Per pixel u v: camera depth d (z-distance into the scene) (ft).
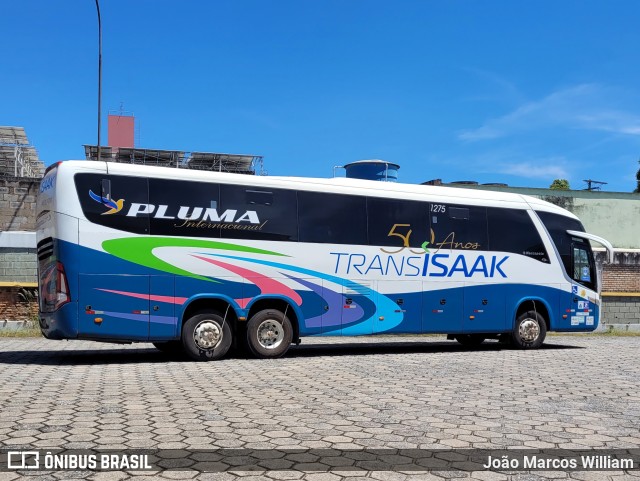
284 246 41.81
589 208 90.79
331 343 58.70
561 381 32.07
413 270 46.24
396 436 19.42
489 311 49.21
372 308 44.42
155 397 25.59
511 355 46.09
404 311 45.62
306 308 42.27
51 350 47.73
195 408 23.34
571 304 53.57
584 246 55.26
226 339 40.19
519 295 50.83
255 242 40.91
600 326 77.77
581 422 21.93
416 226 46.83
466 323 48.06
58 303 35.83
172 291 38.27
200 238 39.29
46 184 38.42
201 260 39.19
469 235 49.06
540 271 52.16
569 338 67.92
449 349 51.75
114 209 37.22
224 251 39.91
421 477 15.46
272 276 41.24
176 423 20.75
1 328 58.80
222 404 24.27
